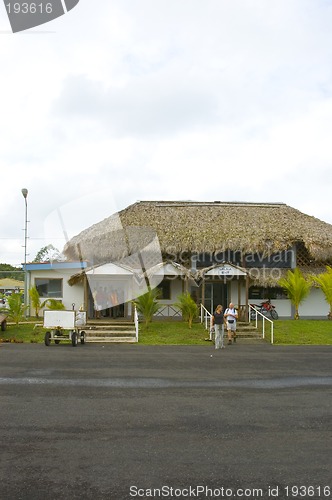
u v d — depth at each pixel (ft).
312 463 18.89
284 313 92.58
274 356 52.26
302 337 72.54
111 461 18.84
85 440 21.38
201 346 63.52
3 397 29.53
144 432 22.67
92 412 26.16
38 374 37.73
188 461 18.93
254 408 27.61
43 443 20.92
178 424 24.12
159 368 42.04
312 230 94.32
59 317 59.98
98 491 16.15
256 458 19.35
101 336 69.41
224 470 18.08
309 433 22.85
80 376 37.11
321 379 37.19
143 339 68.59
